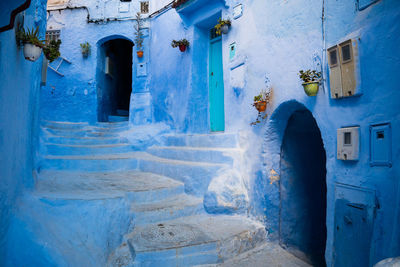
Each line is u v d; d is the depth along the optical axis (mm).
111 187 4145
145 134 7188
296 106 3488
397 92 2051
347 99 2523
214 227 3590
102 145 6723
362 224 2301
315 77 2887
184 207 3949
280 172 3928
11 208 2355
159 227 3494
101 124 8453
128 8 8406
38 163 4457
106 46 9602
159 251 2871
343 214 2529
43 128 6766
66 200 2848
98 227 2922
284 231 3889
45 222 2578
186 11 6133
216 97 6152
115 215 3152
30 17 2975
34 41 2398
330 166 2736
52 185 3883
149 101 7941
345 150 2465
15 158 2488
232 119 4770
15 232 2299
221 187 4062
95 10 8578
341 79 2512
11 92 2311
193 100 6145
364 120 2338
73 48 8570
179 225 3598
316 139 4297
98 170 5574
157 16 7801
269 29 3809
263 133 3900
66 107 8414
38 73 3730
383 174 2137
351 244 2408
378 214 2150
